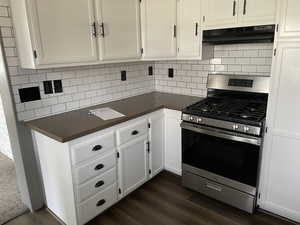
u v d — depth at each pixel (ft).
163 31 8.16
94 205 6.70
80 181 6.15
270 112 6.16
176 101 8.76
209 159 7.35
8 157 11.03
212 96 8.66
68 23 6.23
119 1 7.39
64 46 6.24
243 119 6.33
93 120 6.77
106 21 7.12
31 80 6.68
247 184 6.79
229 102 7.90
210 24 7.30
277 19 5.57
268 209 6.91
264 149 6.50
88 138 6.16
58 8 5.96
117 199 7.43
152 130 8.21
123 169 7.38
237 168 6.84
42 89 6.96
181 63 9.50
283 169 6.34
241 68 8.05
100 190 6.77
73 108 7.83
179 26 7.95
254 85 7.64
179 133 8.32
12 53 6.20
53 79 7.17
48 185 7.03
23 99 6.58
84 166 6.16
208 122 6.94
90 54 6.89
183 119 7.52
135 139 7.60
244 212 7.13
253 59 7.73
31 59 5.81
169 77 10.05
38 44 5.73
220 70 8.54
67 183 6.11
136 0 7.97
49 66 6.05
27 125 6.57
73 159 5.87
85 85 8.05
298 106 5.74
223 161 7.06
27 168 6.96
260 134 6.21
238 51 7.98
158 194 8.09
